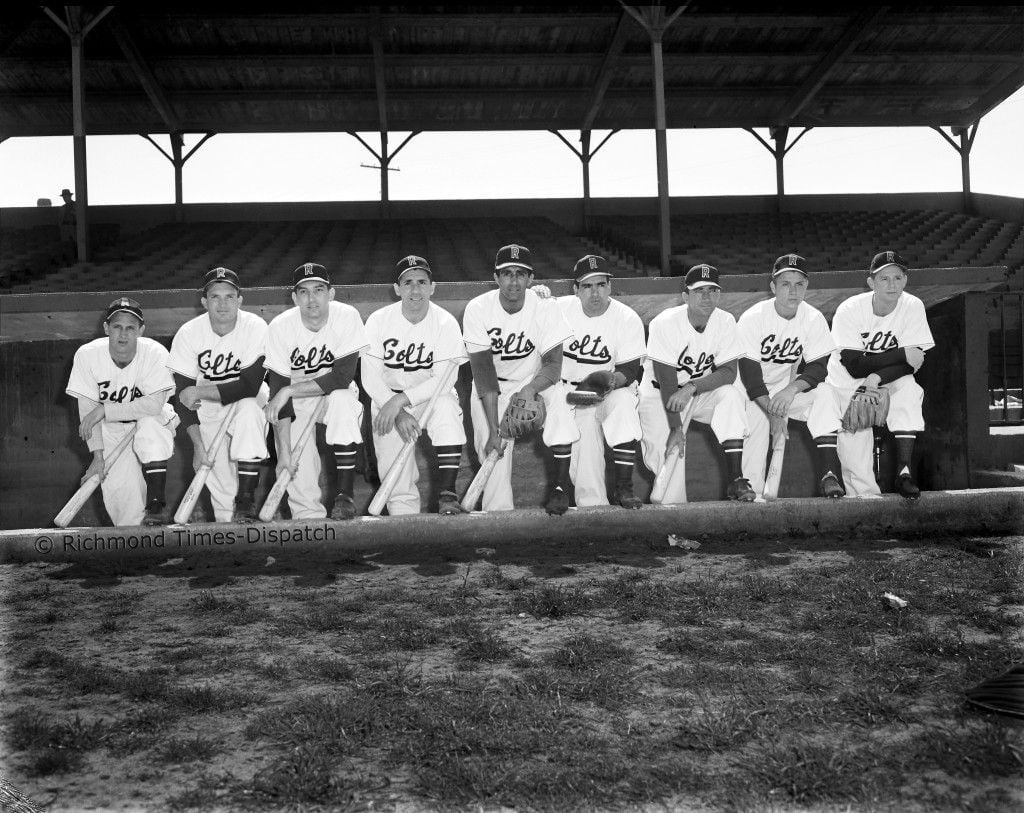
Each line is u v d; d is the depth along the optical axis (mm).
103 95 22359
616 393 6297
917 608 4051
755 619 3916
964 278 7086
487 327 6207
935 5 20469
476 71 22094
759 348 6609
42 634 3906
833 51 21828
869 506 6320
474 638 3645
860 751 2426
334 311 6230
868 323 6574
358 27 20016
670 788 2227
